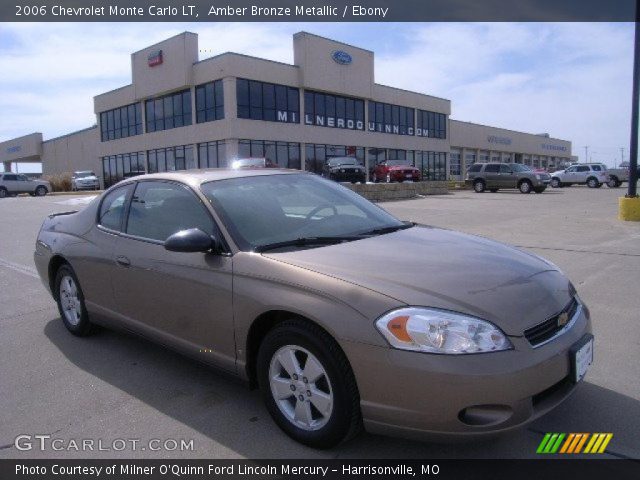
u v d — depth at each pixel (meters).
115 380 4.04
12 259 9.18
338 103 42.44
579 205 19.00
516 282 3.03
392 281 2.88
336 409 2.85
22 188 37.47
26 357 4.55
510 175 29.78
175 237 3.42
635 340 4.55
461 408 2.56
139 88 42.12
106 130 47.78
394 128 47.84
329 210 4.12
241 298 3.26
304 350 2.98
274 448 3.08
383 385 2.67
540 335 2.81
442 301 2.74
